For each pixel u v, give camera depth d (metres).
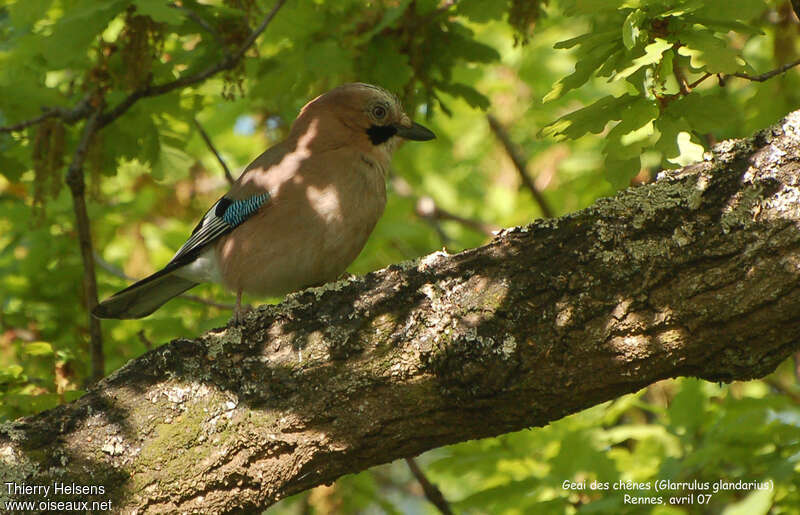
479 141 16.75
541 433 10.39
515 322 6.47
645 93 7.23
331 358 6.70
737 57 6.69
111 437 6.64
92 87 10.63
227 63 10.13
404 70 10.41
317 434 6.62
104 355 11.32
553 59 15.52
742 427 9.04
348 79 10.94
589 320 6.38
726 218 6.34
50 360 10.78
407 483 17.45
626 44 6.61
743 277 6.17
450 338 6.52
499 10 10.16
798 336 6.17
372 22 10.53
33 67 11.45
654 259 6.38
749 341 6.21
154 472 6.58
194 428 6.64
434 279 6.80
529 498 9.64
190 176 15.42
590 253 6.52
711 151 6.72
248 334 6.95
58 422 6.71
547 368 6.40
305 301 7.02
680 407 9.96
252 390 6.70
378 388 6.61
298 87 10.98
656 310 6.28
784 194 6.31
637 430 10.16
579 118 7.35
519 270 6.63
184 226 14.75
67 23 8.91
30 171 12.15
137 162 12.73
